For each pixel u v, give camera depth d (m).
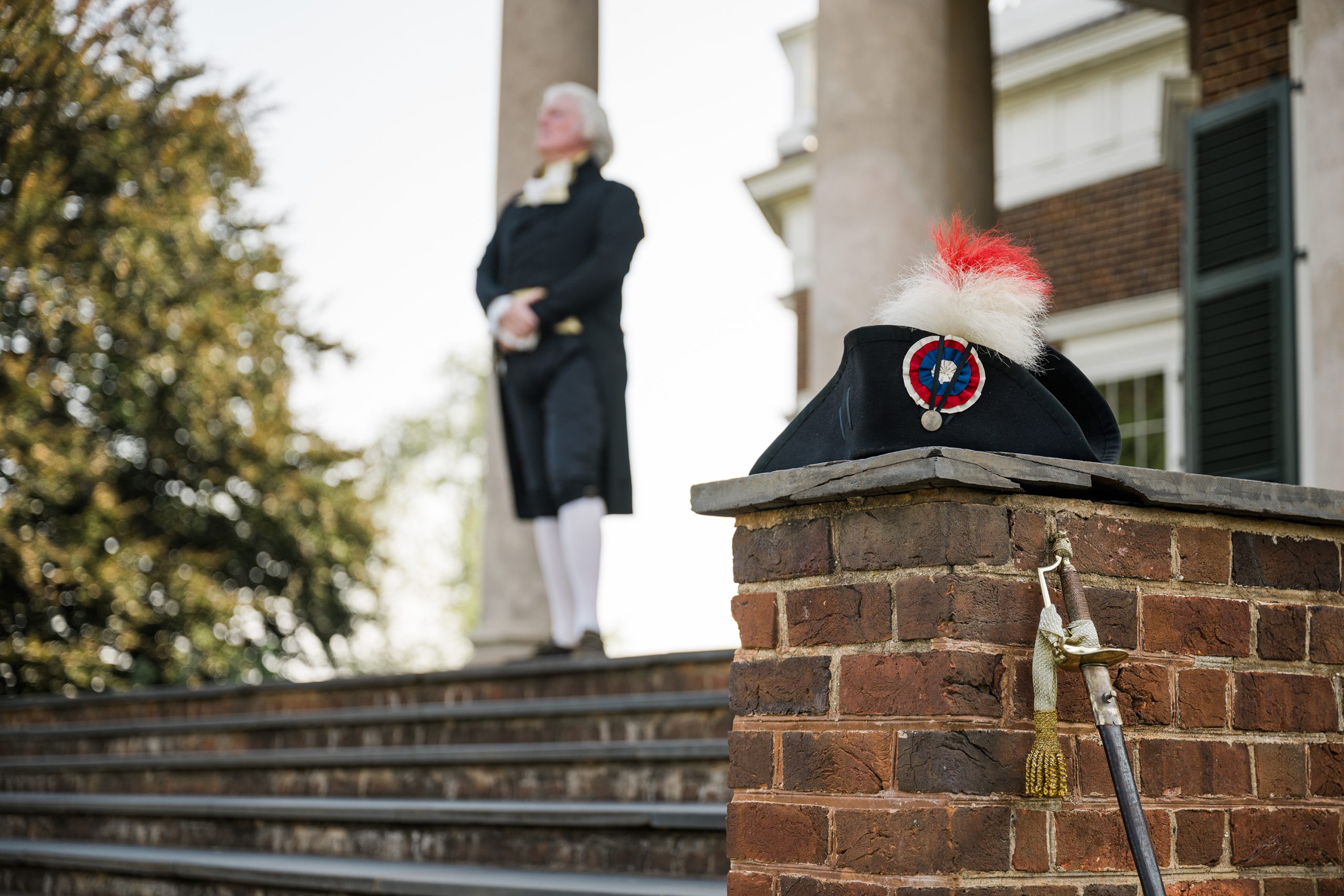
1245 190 7.88
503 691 5.67
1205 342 7.96
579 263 6.01
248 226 15.62
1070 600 2.01
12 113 11.68
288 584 16.41
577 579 5.86
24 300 13.26
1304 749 2.35
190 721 7.04
